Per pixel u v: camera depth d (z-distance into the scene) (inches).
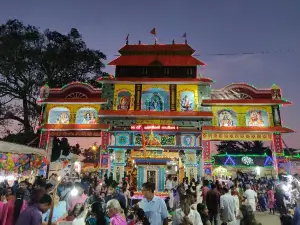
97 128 1175.6
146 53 1382.9
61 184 446.3
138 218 263.7
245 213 246.2
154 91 1259.2
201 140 1178.6
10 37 1784.0
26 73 1780.3
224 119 1202.6
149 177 798.5
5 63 1726.1
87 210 269.3
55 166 1193.4
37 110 1758.1
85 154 1544.0
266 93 1231.5
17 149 768.3
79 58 1934.1
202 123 1193.4
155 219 279.3
